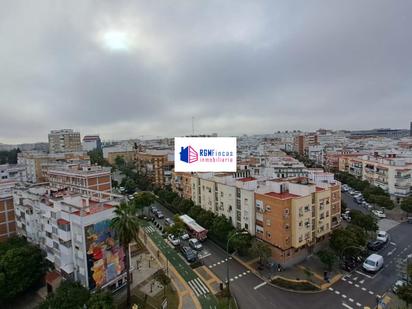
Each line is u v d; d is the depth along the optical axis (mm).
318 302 43938
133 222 43062
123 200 53844
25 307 46656
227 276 50062
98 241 44906
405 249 62156
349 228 59375
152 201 90562
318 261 57844
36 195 59250
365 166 120875
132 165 170000
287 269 54719
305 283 48750
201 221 73062
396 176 102500
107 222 46250
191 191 87812
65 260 46625
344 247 53125
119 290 48719
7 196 69875
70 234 45594
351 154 149875
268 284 49688
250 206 62500
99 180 90812
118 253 48312
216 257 60781
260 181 71375
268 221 58281
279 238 55562
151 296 46844
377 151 145375
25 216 62188
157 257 60969
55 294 41938
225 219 67250
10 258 47656
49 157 144000
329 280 49938
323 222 62312
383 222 80562
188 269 55625
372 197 89562
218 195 73562
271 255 57000
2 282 44625
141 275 53594
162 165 125500
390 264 55312
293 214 55719
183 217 77438
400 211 90938
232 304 43594
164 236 72812
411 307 41000
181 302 45219
